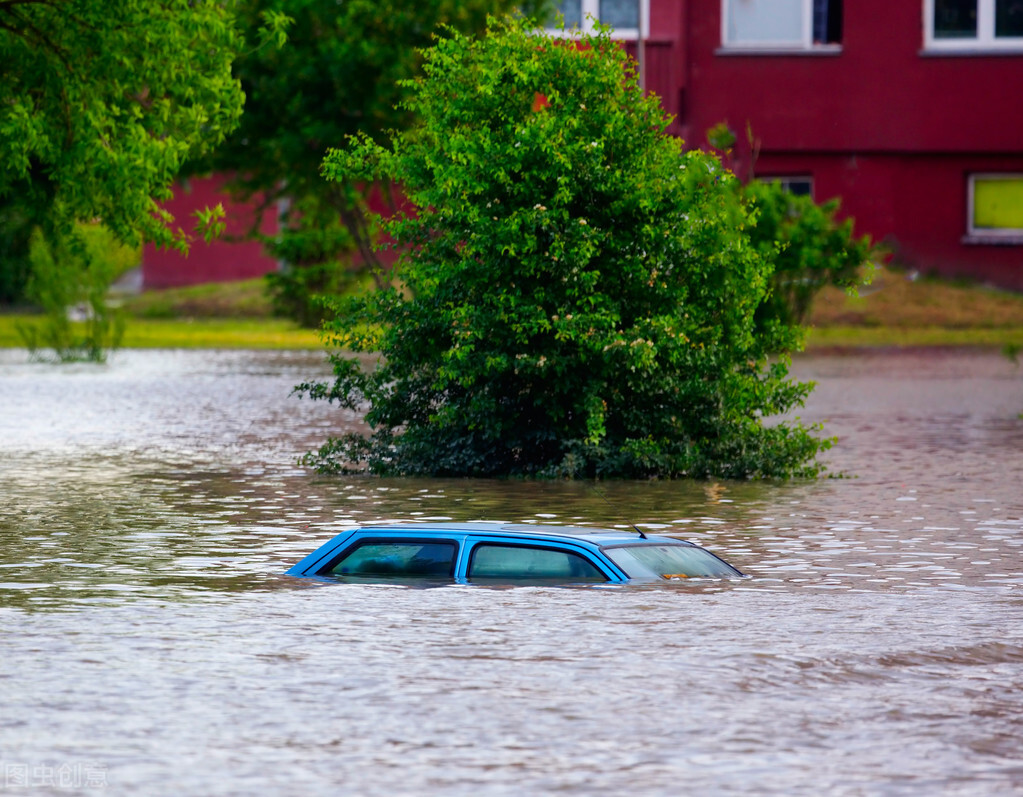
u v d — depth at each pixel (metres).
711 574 37.09
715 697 25.33
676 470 61.00
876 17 148.00
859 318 145.12
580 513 50.38
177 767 21.58
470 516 49.41
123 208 68.00
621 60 63.28
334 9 130.38
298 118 131.25
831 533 45.59
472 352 60.50
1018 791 20.70
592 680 26.33
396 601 33.09
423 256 62.97
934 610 32.94
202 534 44.75
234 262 197.25
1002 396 96.94
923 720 24.05
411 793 20.53
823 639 29.77
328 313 168.75
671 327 59.84
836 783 21.00
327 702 24.91
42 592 34.75
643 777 21.20
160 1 68.44
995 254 149.75
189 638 29.59
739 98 149.38
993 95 147.62
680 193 61.75
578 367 60.88
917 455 67.81
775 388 62.75
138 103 69.56
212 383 109.75
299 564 37.41
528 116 61.75
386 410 62.53
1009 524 47.53
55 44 67.31
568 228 60.00
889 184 150.12
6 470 61.75
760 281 62.19
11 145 64.88
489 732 23.28
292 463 64.88
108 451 69.12
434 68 63.50
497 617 31.30
